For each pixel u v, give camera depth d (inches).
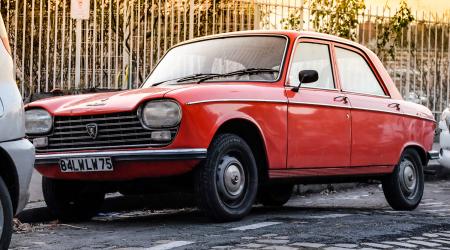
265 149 285.1
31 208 315.3
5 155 198.5
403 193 350.0
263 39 313.6
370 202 403.5
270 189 364.2
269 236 249.3
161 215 327.6
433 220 303.3
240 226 271.6
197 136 263.1
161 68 326.3
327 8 591.5
